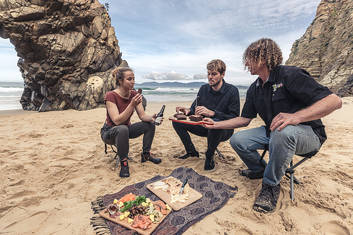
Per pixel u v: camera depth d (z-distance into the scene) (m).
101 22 10.84
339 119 6.18
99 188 2.46
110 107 2.82
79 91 9.92
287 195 2.11
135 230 1.65
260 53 1.87
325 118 6.36
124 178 2.72
